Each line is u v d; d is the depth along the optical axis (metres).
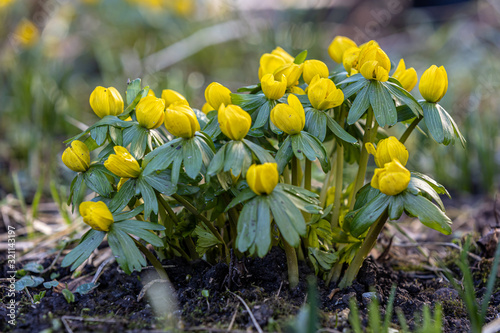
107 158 0.63
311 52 1.28
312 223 0.63
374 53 0.62
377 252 0.73
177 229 0.64
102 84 1.31
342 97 0.61
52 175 0.89
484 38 1.42
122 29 1.50
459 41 1.42
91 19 1.52
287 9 1.40
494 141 0.92
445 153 0.93
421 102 0.62
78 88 1.32
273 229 0.63
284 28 1.35
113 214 0.61
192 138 0.60
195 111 0.66
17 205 0.85
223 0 1.40
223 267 0.64
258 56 1.30
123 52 1.43
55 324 0.61
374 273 0.65
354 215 0.60
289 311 0.62
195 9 1.59
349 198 0.66
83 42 1.51
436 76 0.61
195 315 0.62
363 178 0.65
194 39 1.44
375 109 0.61
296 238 0.58
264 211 0.59
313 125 0.61
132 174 0.61
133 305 0.64
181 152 0.60
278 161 0.60
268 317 0.61
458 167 0.93
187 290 0.64
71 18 1.44
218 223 0.66
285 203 0.59
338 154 0.65
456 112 1.01
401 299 0.65
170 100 0.64
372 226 0.63
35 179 0.93
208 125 0.62
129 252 0.60
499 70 1.14
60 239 0.75
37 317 0.62
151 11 1.49
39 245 0.75
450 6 1.73
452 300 0.65
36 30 1.18
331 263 0.63
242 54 1.45
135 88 0.65
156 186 0.61
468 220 0.81
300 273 0.65
